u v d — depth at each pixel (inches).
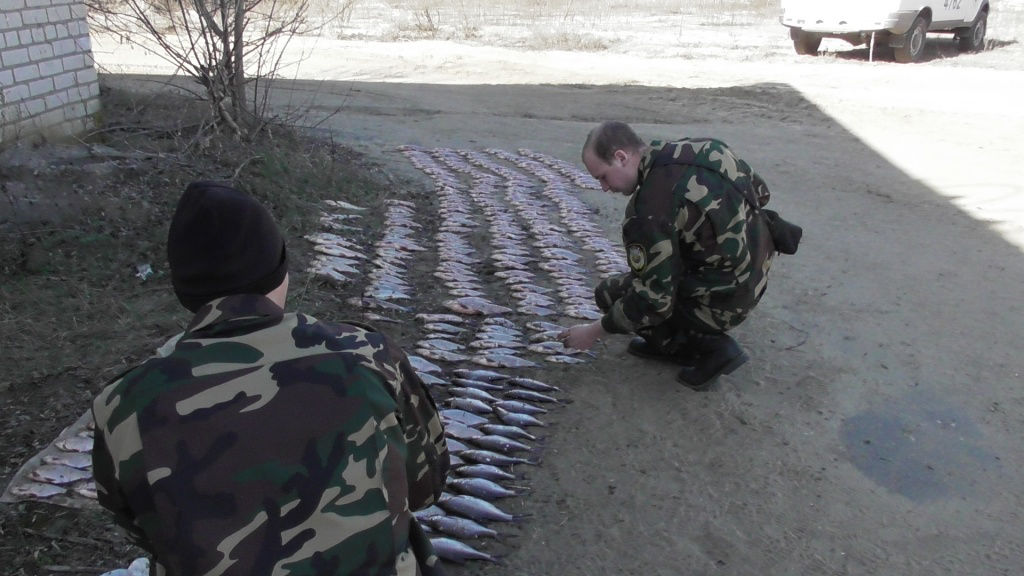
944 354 186.5
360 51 779.4
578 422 158.4
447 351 183.6
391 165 358.0
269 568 56.3
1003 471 144.5
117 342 177.3
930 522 131.0
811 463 145.6
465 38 893.2
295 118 364.2
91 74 312.0
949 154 400.5
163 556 57.5
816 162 386.6
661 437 153.2
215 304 62.7
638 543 125.5
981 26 794.8
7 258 209.9
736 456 147.4
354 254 238.5
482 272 237.8
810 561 121.9
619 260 244.7
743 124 487.5
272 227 65.7
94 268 213.2
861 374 177.3
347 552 58.3
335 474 58.5
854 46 832.3
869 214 301.7
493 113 516.1
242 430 57.8
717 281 149.0
